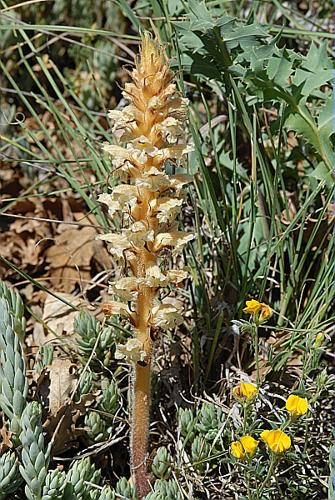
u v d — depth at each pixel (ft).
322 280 3.48
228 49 3.45
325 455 3.33
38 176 4.49
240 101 3.45
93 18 4.70
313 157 3.94
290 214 3.89
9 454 3.06
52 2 4.73
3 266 4.17
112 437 3.35
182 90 3.49
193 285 3.63
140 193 2.91
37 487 2.95
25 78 4.67
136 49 4.68
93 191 3.91
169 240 2.93
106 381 3.42
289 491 3.27
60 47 4.77
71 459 3.25
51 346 3.46
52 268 4.15
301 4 4.49
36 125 4.63
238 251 3.75
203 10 3.45
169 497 3.03
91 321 3.43
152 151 2.84
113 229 3.69
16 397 3.07
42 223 4.33
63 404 3.31
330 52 3.86
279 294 3.76
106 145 2.93
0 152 4.20
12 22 4.50
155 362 3.48
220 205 3.81
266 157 3.66
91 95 4.66
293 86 3.40
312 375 3.52
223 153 3.90
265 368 3.53
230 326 3.54
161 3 3.78
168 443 3.42
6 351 3.10
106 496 3.02
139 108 2.86
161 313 2.97
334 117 3.39
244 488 3.23
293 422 3.04
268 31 3.70
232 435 3.26
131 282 2.96
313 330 3.39
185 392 3.53
